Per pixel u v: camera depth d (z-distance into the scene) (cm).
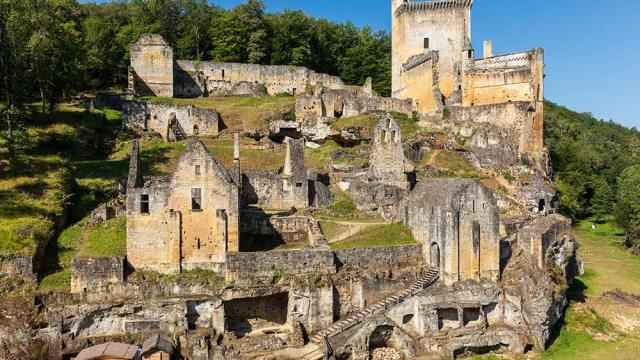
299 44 13438
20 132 7081
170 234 5119
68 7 10506
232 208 5247
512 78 9912
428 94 10400
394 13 11588
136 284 4909
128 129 8719
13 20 7244
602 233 11006
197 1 13400
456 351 5197
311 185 7206
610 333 5978
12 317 4544
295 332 4934
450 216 5419
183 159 5178
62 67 8569
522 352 5331
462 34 10925
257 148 8719
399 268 5584
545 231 6044
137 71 10656
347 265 5406
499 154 9188
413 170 7256
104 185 6519
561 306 5928
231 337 4834
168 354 4428
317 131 9369
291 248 5681
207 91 11681
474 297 5400
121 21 13050
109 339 4659
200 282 5016
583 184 12244
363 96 10206
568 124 17438
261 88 11888
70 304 4725
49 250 5347
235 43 12788
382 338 5172
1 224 5275
